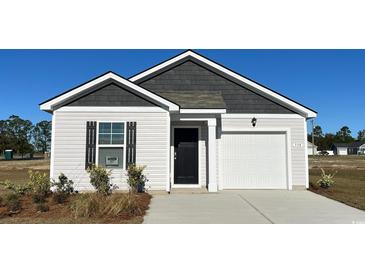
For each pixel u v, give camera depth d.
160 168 12.01
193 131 13.74
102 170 11.34
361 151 105.44
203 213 8.54
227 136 13.93
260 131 13.92
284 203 10.10
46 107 11.77
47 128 92.75
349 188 14.48
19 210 8.52
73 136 11.91
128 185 11.85
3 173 25.98
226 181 13.73
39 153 91.31
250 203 10.06
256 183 13.76
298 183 13.63
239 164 13.82
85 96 12.07
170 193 12.02
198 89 14.25
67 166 11.80
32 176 10.87
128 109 12.08
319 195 11.96
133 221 7.57
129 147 11.98
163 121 12.12
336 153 107.19
